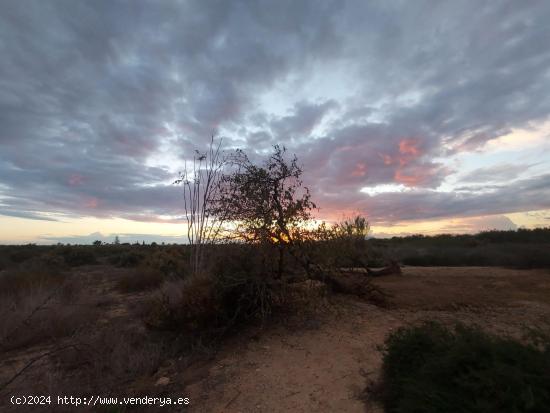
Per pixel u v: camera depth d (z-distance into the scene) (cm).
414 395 367
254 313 731
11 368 641
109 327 834
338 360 556
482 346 364
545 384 314
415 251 2127
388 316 730
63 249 2905
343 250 858
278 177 784
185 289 768
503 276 1160
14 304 902
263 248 746
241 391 504
